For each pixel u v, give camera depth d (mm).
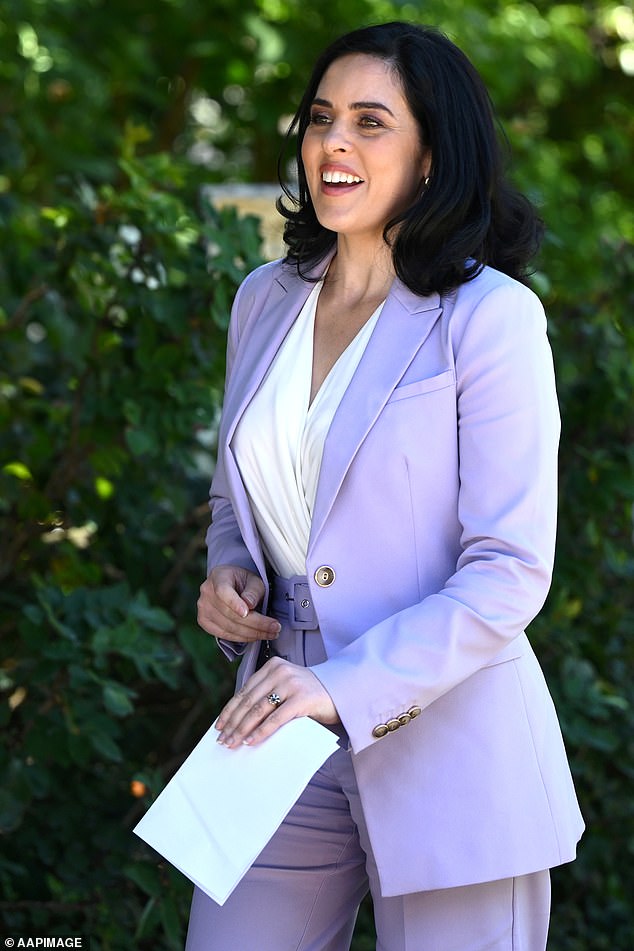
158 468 13664
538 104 29500
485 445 7895
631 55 27766
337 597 8156
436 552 8094
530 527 7855
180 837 7617
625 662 14672
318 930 8906
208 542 9609
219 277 12680
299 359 8750
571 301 14508
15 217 18031
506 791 8023
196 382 12984
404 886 7926
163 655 11789
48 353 17297
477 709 8102
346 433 8055
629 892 14703
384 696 7605
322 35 24438
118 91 26078
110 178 24250
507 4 25750
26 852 12500
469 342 8016
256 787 7574
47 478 14266
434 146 8383
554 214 23500
